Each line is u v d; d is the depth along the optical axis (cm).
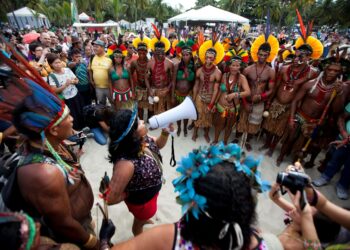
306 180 102
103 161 365
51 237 121
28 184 104
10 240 69
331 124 317
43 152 113
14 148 267
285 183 103
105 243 140
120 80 422
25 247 71
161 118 182
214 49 360
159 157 187
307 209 97
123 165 150
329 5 2570
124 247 93
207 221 83
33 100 106
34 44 439
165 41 414
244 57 414
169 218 262
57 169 110
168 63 422
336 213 102
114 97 434
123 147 150
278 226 259
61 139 123
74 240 129
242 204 82
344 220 101
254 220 90
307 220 96
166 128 190
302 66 330
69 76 366
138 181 160
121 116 145
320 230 116
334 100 296
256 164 93
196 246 87
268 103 368
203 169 84
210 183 81
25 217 75
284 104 350
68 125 121
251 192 87
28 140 112
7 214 73
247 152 401
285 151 361
